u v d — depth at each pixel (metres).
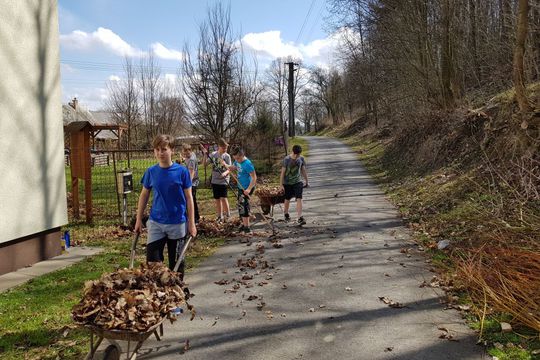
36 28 7.49
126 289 3.51
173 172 4.81
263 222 10.30
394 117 26.61
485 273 5.34
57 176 7.95
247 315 4.99
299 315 4.94
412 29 19.27
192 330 4.64
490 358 3.86
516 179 8.69
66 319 4.91
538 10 10.37
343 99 75.31
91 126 10.84
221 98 18.55
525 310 4.38
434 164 14.50
